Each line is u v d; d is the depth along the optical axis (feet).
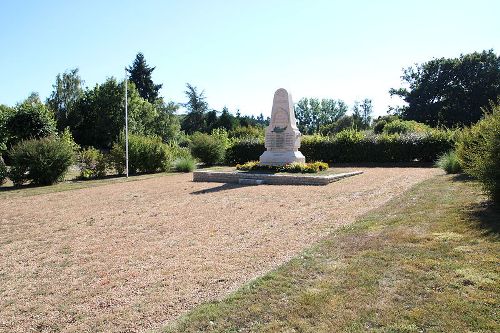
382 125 163.84
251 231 25.07
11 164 58.34
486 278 14.30
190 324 12.39
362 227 23.11
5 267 19.83
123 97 150.71
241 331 11.82
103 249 22.35
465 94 153.99
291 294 14.15
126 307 14.35
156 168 76.95
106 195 45.06
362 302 13.11
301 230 24.64
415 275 15.03
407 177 49.96
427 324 11.51
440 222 22.45
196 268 18.33
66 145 61.77
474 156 28.12
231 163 93.20
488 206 25.55
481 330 11.05
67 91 163.02
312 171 54.65
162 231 26.11
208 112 218.79
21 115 91.15
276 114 63.82
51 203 40.50
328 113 290.76
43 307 14.74
